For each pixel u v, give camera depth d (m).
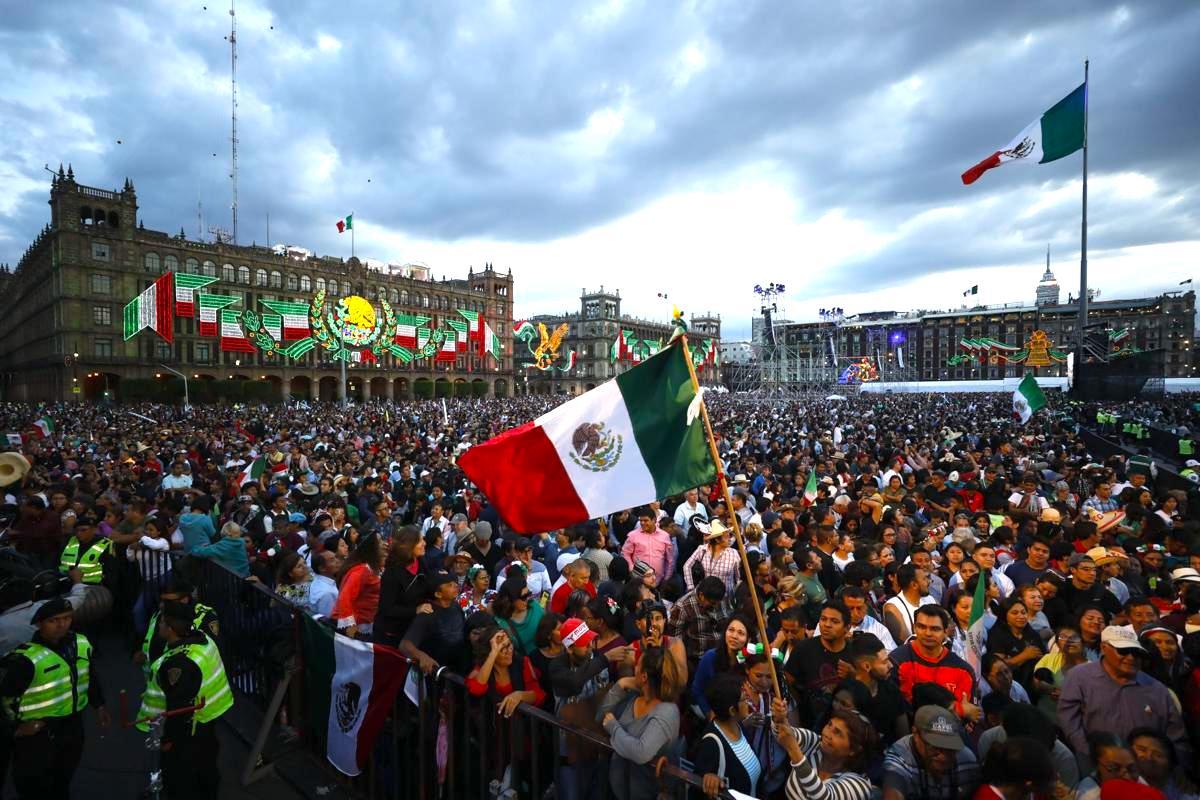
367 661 4.56
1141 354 27.09
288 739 5.50
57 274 65.81
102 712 4.64
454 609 4.84
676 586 6.43
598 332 124.25
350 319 56.25
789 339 148.38
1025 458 15.45
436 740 4.25
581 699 4.13
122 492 10.46
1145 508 8.84
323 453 17.95
